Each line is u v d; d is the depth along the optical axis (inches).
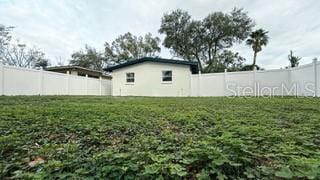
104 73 1060.5
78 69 914.1
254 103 331.6
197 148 91.4
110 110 235.6
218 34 1120.2
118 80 776.9
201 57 1203.9
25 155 101.3
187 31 1133.1
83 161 88.7
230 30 1088.2
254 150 97.2
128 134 140.9
